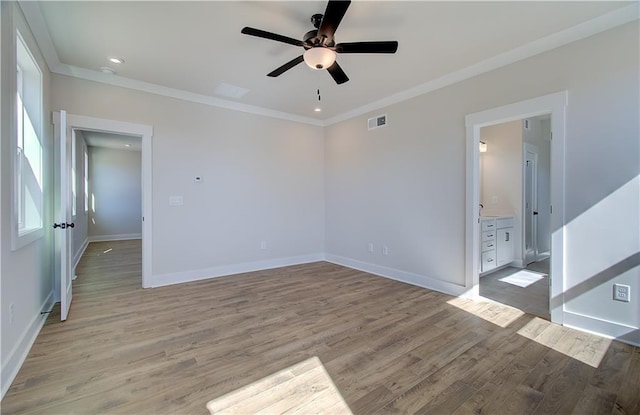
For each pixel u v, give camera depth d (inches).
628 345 89.7
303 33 102.2
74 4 86.7
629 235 91.5
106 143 299.6
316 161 212.8
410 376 75.2
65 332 99.6
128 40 107.2
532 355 84.7
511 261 189.2
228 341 93.8
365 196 183.0
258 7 88.5
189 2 86.2
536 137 207.8
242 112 179.6
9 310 74.4
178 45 110.7
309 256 210.5
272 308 122.0
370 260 180.5
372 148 177.9
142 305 125.2
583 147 99.0
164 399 66.5
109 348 89.1
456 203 136.3
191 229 163.5
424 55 117.4
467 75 129.6
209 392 69.0
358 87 151.5
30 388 69.9
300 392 69.1
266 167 189.9
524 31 101.0
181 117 159.2
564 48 102.3
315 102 174.7
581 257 99.9
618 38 91.9
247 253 183.3
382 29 99.2
